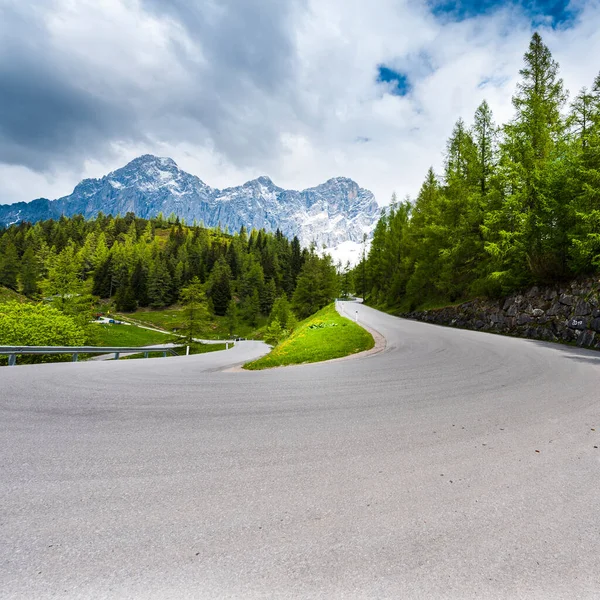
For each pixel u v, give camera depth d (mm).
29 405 5543
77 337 28516
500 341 15828
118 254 123250
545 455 3676
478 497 2826
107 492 2830
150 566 1987
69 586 1823
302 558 2078
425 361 10367
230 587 1843
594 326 14453
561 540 2293
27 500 2680
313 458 3559
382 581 1906
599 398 5984
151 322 91375
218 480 3064
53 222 169500
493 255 21531
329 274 72062
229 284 112312
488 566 2037
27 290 95250
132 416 5004
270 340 58250
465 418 4902
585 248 15188
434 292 35094
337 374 8594
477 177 27375
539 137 21141
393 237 53344
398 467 3363
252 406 5578
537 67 23250
